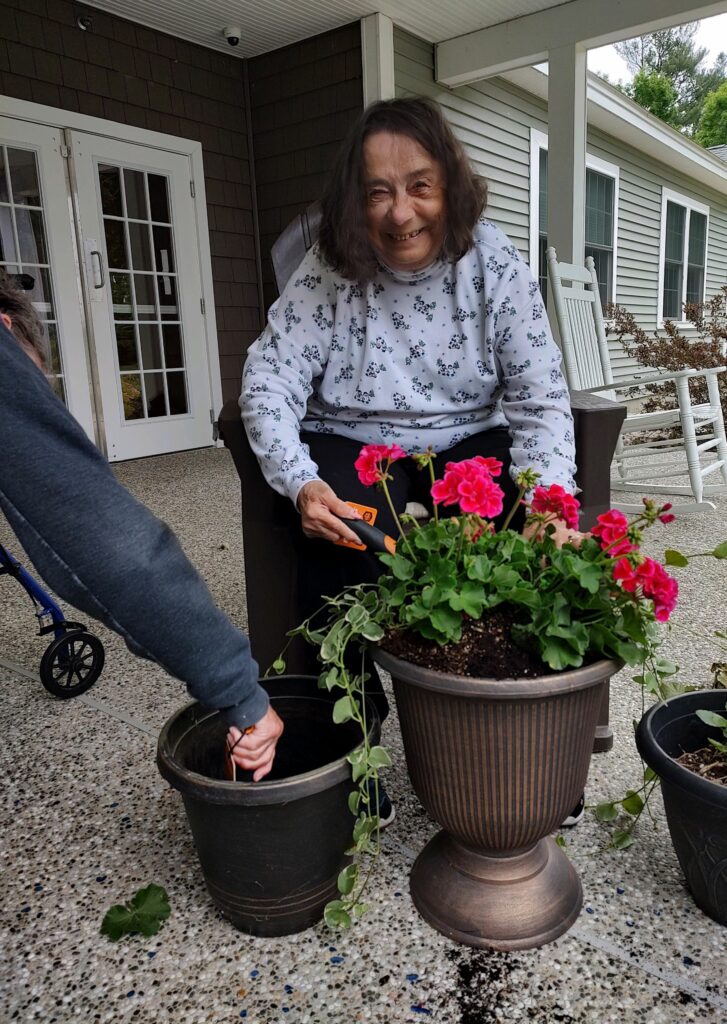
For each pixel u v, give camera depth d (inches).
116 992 38.2
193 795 37.4
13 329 33.3
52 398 27.1
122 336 186.7
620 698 67.9
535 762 37.0
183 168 194.4
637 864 46.6
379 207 48.6
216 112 200.7
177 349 200.1
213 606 30.3
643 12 170.7
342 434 59.4
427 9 181.9
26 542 27.0
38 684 73.9
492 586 38.1
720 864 39.6
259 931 41.3
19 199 163.8
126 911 42.6
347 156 49.0
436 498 39.4
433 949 40.3
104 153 176.6
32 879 46.6
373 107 48.6
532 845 41.5
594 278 141.3
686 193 432.5
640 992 37.2
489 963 39.2
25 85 161.2
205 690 31.0
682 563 42.7
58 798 54.9
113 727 65.1
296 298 55.8
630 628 37.2
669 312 438.3
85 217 174.7
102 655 72.9
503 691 34.6
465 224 49.4
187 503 146.0
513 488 54.4
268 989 38.1
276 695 47.7
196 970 39.4
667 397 207.8
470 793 38.1
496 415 59.9
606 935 40.9
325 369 56.8
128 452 189.9
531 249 284.4
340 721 38.7
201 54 195.2
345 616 40.0
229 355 213.5
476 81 227.5
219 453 201.5
